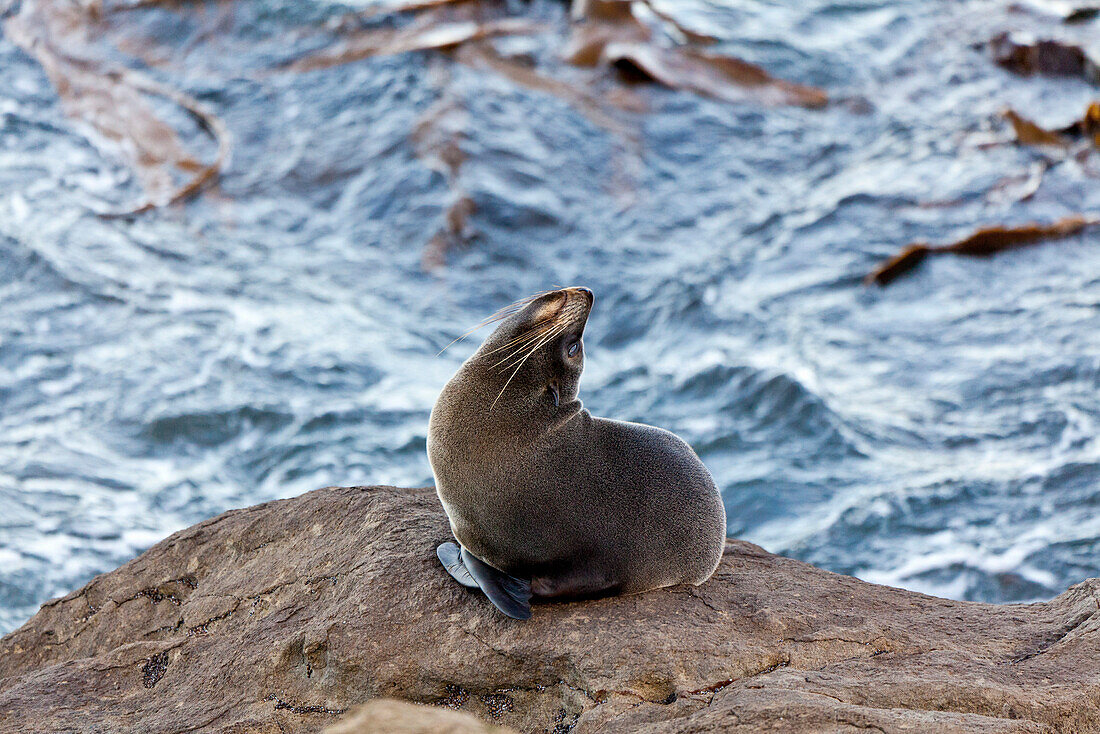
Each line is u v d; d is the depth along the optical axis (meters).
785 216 57.97
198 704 14.70
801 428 37.94
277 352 44.00
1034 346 42.38
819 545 31.50
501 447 14.44
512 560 14.98
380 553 16.03
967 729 11.34
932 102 72.00
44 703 14.98
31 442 37.25
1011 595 28.91
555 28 77.06
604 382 43.25
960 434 37.03
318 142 63.66
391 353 45.25
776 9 86.38
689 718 12.15
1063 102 69.94
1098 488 32.75
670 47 75.38
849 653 14.21
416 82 67.94
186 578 17.77
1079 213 54.84
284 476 36.47
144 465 36.66
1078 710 12.66
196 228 56.81
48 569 30.59
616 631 14.26
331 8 75.50
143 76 70.69
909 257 49.78
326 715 14.36
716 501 15.61
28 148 62.28
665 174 64.38
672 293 50.12
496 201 58.72
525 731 14.10
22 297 46.88
